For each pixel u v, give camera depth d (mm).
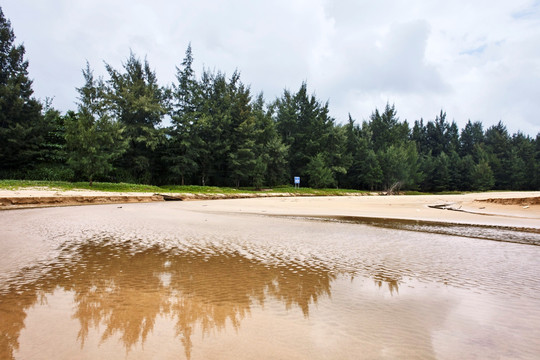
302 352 2371
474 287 4176
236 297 3666
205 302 3480
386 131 83375
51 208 16656
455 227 10875
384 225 11234
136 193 28344
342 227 10391
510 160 90562
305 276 4621
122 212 14883
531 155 94625
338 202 27266
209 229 9359
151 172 42312
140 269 4867
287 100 64688
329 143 64562
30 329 2730
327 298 3682
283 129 63312
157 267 5008
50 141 37688
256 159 47531
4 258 5422
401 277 4625
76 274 4539
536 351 2469
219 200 29438
